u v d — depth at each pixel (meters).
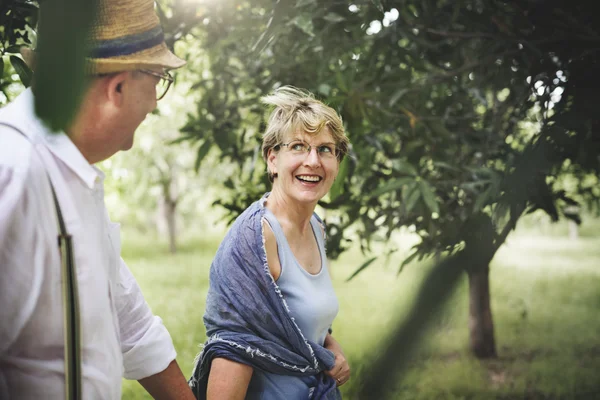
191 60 4.77
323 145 1.87
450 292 0.33
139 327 1.65
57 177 1.20
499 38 2.90
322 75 3.54
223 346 1.81
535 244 18.08
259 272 1.79
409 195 3.09
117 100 1.23
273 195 1.95
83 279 1.23
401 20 3.31
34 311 1.20
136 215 24.42
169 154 15.41
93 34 0.34
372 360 0.34
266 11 3.14
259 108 4.21
